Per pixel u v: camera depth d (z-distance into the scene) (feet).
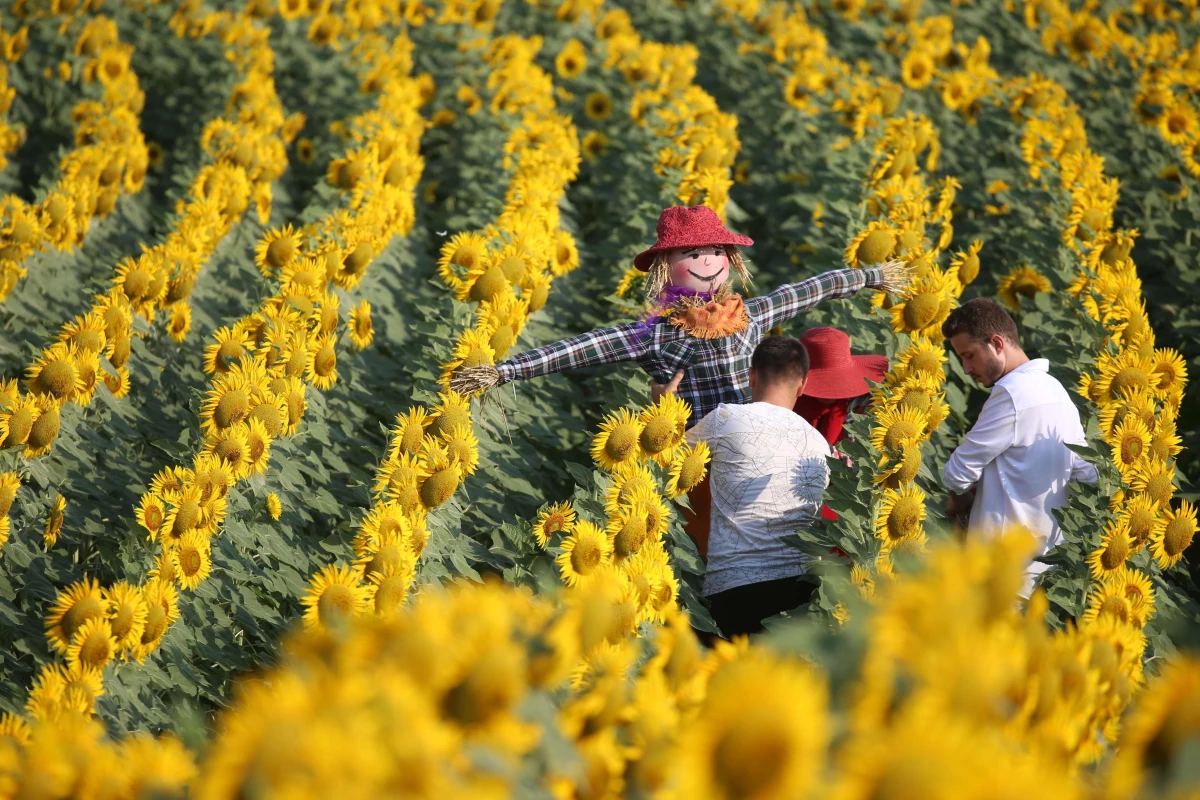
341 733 15.53
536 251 57.82
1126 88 87.40
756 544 43.16
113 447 48.44
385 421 57.06
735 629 43.19
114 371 48.19
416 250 73.82
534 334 61.41
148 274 53.31
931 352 49.21
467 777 16.55
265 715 16.60
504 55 92.79
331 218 60.34
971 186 77.97
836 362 51.44
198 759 19.95
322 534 49.44
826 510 44.14
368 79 92.12
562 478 56.95
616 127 86.69
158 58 97.66
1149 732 17.38
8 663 37.37
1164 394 49.52
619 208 77.71
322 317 51.37
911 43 97.60
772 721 15.78
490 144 84.12
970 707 16.81
